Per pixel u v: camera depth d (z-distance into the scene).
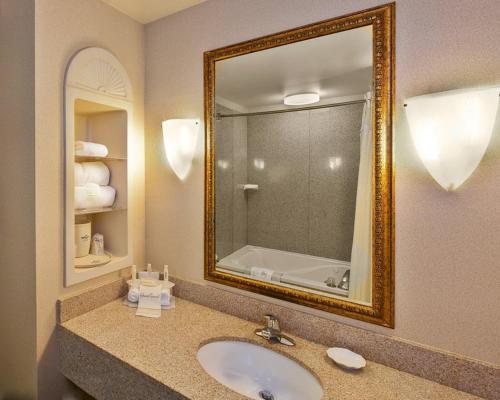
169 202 1.46
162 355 0.99
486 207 0.82
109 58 1.32
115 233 1.49
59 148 1.17
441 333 0.89
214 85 1.28
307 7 1.06
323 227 1.08
